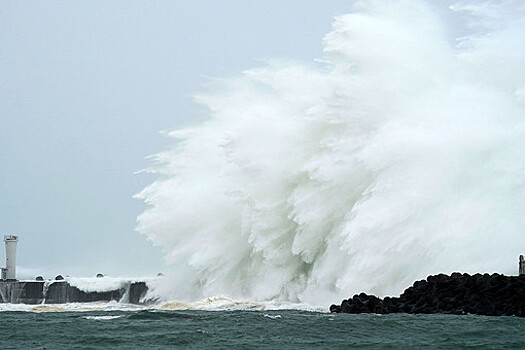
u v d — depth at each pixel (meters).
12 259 126.25
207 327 71.31
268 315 82.81
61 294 123.38
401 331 67.75
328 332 67.56
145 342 63.28
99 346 61.72
